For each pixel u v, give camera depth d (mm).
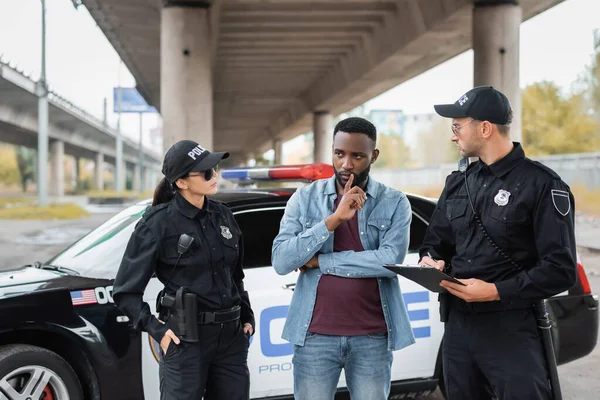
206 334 2926
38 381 3654
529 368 2771
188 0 14430
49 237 20938
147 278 2932
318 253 3041
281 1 16781
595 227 18828
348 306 2984
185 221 2963
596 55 34438
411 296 4328
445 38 17156
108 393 3779
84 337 3721
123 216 4754
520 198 2768
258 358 4035
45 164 33688
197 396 2916
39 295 3695
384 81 23484
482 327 2855
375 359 3020
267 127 49875
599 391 5246
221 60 24562
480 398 3008
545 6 15234
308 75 28234
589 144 36312
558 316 4535
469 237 2924
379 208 3092
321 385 3041
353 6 17969
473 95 2875
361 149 2951
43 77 32812
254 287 4105
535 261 2824
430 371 4395
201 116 14367
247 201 4293
